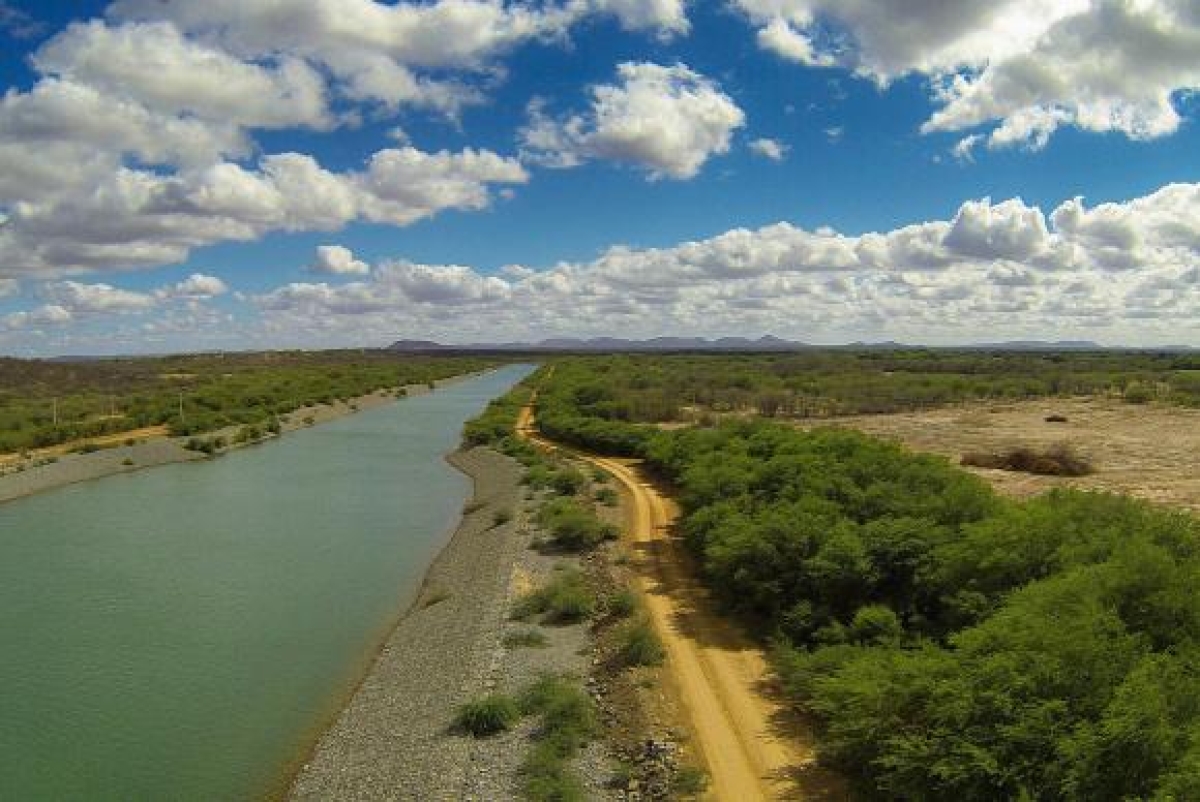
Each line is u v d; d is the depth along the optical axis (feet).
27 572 108.58
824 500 80.53
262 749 61.26
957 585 60.59
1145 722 35.99
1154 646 44.60
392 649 79.00
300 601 95.91
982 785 37.78
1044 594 47.75
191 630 86.33
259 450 232.73
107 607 94.12
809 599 68.80
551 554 101.96
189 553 118.11
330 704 68.69
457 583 97.09
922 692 43.55
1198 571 47.88
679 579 87.45
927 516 72.33
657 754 50.96
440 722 60.13
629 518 117.29
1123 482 119.03
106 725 65.36
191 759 59.98
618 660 66.54
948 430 194.29
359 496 161.17
